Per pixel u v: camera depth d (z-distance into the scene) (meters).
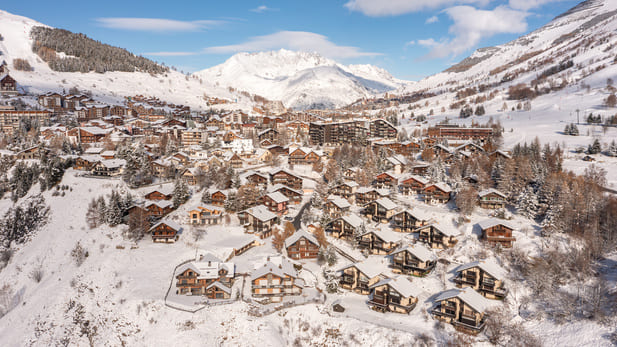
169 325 76.44
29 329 84.81
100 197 119.69
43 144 169.38
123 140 198.38
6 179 148.38
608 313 76.88
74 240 111.06
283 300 85.00
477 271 87.62
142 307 80.25
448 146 192.50
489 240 102.44
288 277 86.62
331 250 99.38
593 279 87.31
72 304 87.50
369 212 121.25
